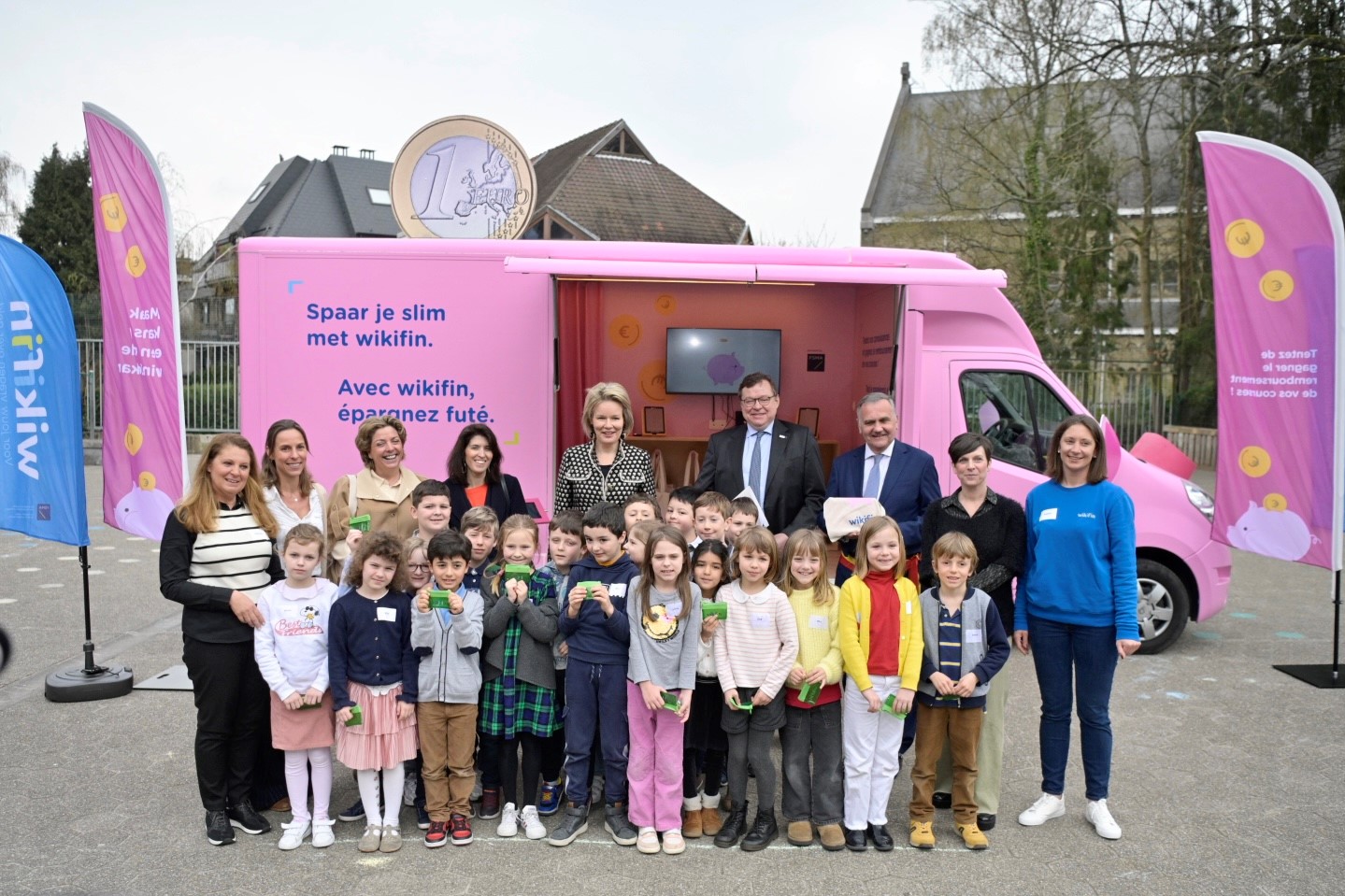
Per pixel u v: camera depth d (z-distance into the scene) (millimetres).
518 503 5117
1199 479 17719
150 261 5785
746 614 4113
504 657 4211
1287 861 4008
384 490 4793
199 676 4016
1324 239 6266
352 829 4266
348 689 3984
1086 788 4320
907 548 4836
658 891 3723
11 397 5984
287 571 4082
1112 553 4184
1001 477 6594
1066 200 21484
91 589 8828
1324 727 5602
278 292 5992
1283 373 6465
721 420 7578
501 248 6027
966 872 3910
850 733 4094
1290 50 17719
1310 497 6438
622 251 6117
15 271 5949
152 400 5879
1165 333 22203
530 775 4242
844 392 7473
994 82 22359
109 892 3658
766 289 7418
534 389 6051
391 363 6035
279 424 4562
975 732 4125
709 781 4301
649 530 4152
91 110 5766
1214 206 6555
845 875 3877
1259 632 7766
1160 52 19266
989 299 6691
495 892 3699
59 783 4656
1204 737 5434
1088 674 4242
